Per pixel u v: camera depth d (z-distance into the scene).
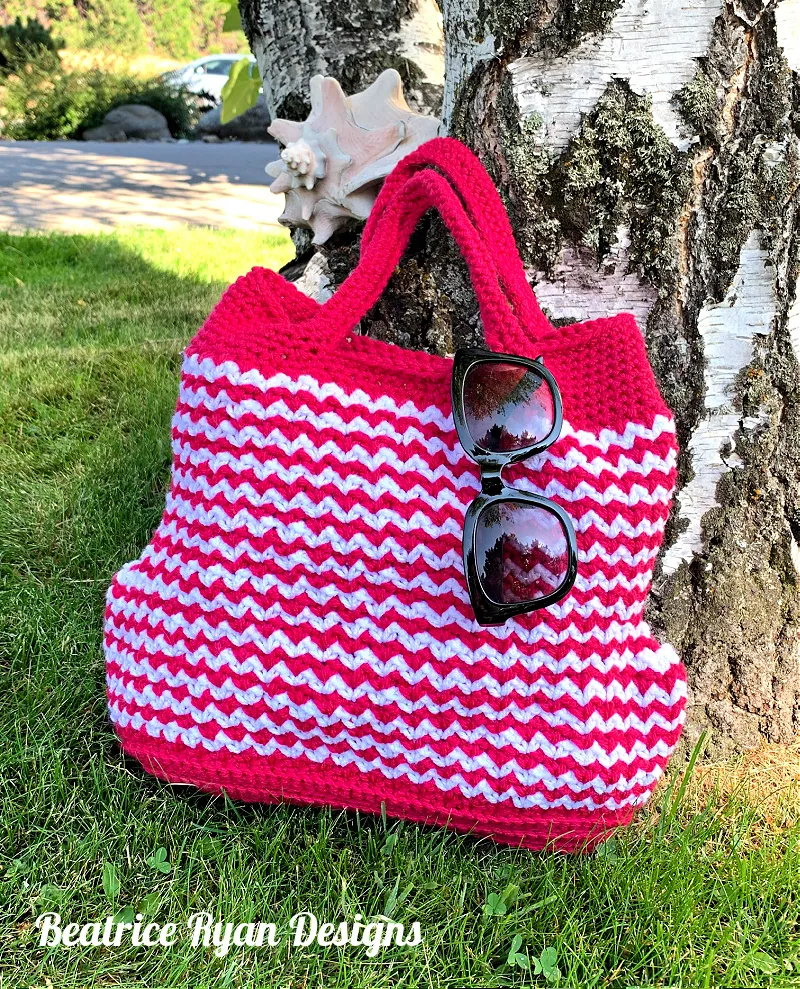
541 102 1.06
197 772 1.01
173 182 8.04
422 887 0.98
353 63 1.71
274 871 0.99
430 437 0.97
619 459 0.95
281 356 0.97
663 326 1.11
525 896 0.98
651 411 0.95
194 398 0.98
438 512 0.97
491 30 1.07
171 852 1.01
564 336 0.99
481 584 0.91
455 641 0.97
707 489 1.16
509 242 1.03
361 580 0.98
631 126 1.04
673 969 0.90
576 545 0.92
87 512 1.76
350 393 0.98
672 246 1.08
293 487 0.97
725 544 1.18
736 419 1.13
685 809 1.11
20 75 13.00
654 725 0.98
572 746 0.96
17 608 1.44
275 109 1.84
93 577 1.55
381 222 1.04
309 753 1.00
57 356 2.62
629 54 1.03
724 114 1.04
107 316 3.25
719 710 1.23
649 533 0.96
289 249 4.88
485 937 0.95
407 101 1.73
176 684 1.00
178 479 1.02
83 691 1.24
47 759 1.11
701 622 1.21
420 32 1.72
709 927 0.95
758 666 1.22
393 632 0.98
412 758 0.99
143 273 4.11
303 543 0.97
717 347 1.11
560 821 0.99
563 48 1.04
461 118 1.15
